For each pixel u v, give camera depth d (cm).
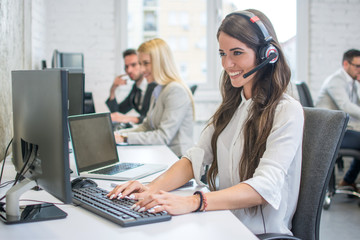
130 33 426
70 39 407
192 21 432
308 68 420
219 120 148
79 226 98
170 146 257
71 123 160
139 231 95
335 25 418
